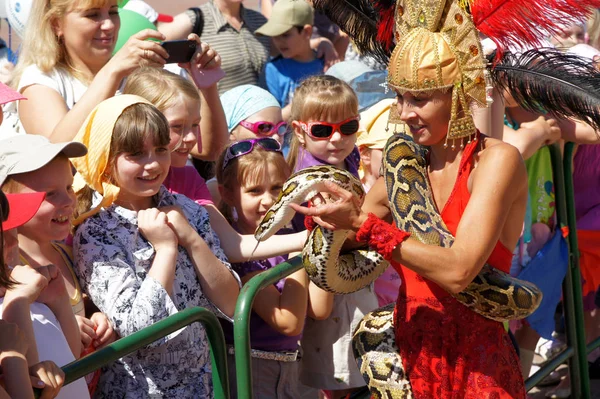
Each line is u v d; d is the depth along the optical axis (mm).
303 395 4992
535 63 3645
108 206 3920
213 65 5238
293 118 5242
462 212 3475
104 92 4547
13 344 2697
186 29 8531
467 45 3402
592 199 6688
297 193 3625
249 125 5758
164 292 3711
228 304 4102
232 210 4969
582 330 6109
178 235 3959
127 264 3791
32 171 3557
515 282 3543
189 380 3881
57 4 4969
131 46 4691
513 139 5598
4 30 10914
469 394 3523
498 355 3559
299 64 8992
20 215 3121
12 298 2908
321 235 3561
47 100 4902
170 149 4465
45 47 5008
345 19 3990
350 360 4895
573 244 6105
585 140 5793
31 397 2664
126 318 3658
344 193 3307
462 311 3562
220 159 4871
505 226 3535
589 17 3539
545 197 6082
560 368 7363
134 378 3760
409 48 3436
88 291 3768
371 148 5680
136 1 7762
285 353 4605
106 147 3869
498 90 3855
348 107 5082
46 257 3703
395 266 3752
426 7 3443
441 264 3242
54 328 3166
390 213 3855
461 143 3541
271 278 3744
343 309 4871
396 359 3695
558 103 3639
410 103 3482
